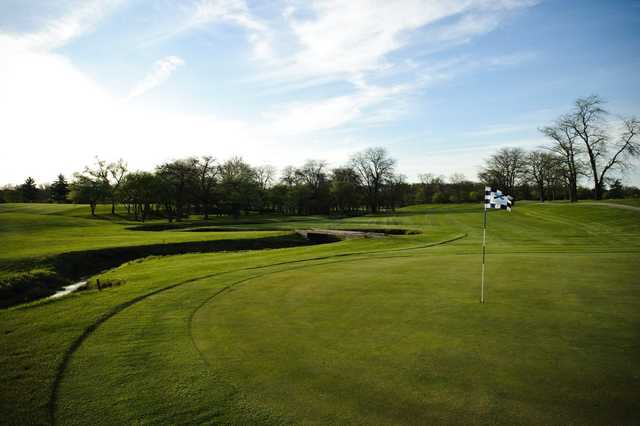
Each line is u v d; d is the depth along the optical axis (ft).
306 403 20.84
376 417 19.38
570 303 38.19
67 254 87.40
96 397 22.16
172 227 204.33
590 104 199.72
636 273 52.06
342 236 152.97
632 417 18.94
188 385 23.13
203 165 273.33
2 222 173.58
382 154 317.83
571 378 23.00
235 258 78.79
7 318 36.40
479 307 37.42
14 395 22.52
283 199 328.29
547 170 283.79
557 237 106.32
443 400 20.81
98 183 277.64
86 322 35.04
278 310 37.93
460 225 161.38
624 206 155.53
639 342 28.17
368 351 27.45
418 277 51.88
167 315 37.09
